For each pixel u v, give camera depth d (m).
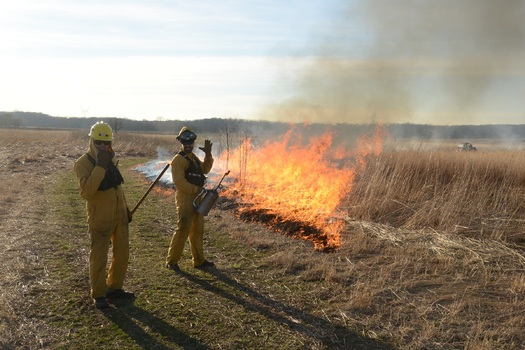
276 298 5.54
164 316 4.98
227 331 4.69
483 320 4.96
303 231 8.37
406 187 10.60
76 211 10.15
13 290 5.50
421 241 7.75
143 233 8.40
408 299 5.49
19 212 9.77
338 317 5.05
